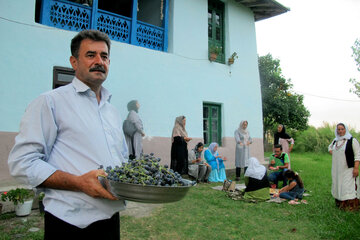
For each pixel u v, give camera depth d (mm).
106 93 1612
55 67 5805
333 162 4824
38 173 1222
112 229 1493
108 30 6797
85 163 1381
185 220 3920
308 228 3721
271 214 4297
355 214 4215
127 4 9500
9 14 5375
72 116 1390
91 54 1469
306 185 6848
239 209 4555
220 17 9516
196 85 8273
